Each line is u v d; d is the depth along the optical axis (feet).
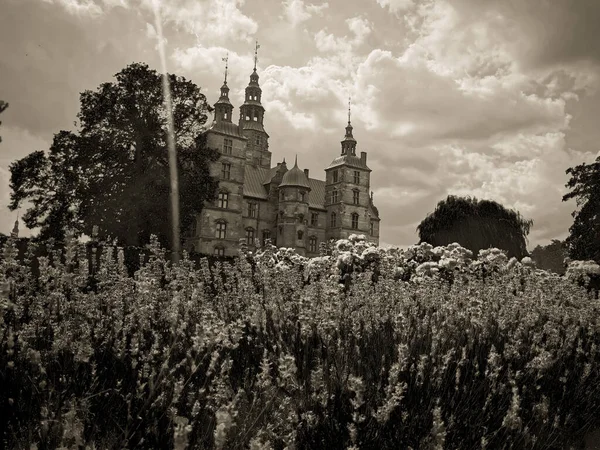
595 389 14.80
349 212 221.66
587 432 13.74
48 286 14.88
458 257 32.89
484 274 34.01
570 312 21.58
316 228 222.48
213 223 172.96
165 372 10.82
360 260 31.04
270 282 23.15
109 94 112.47
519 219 67.31
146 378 11.08
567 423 13.03
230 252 174.70
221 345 11.57
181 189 115.03
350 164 224.94
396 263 32.07
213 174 175.83
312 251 219.82
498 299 22.18
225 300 19.71
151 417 9.18
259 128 266.57
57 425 8.52
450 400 11.36
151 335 14.10
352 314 17.28
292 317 18.06
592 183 138.41
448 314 18.61
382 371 11.28
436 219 69.26
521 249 66.18
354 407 9.66
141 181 110.32
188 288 20.59
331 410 9.96
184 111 120.26
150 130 114.11
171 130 115.55
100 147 108.58
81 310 14.06
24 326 12.03
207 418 10.10
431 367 12.42
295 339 14.07
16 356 10.61
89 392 9.94
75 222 105.19
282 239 203.00
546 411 11.80
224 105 190.70
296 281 24.40
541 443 11.71
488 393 12.49
